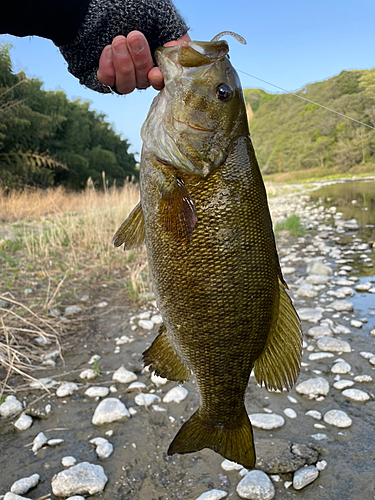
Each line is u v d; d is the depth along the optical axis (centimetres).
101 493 45
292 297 107
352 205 312
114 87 39
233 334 34
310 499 43
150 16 38
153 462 50
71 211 287
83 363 74
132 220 39
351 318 91
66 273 125
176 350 38
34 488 46
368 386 64
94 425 57
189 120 35
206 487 46
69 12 37
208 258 34
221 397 37
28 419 58
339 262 139
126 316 97
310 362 72
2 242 162
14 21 37
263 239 35
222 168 35
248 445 37
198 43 37
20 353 70
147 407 61
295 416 58
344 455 49
